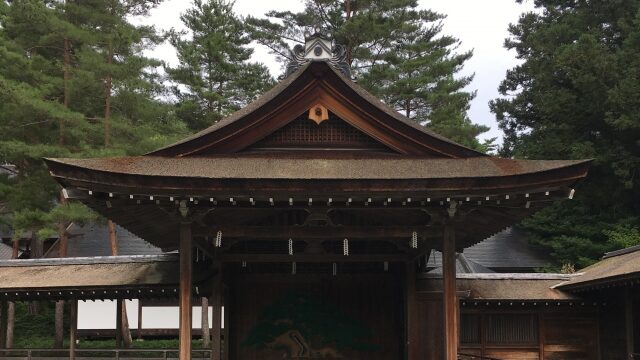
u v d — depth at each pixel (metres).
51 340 30.25
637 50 34.56
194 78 39.94
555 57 36.66
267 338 19.02
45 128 30.16
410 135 15.15
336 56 17.59
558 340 19.34
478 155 15.02
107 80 30.70
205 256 17.72
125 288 18.25
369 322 19.19
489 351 19.09
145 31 31.75
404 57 42.03
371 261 18.05
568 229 36.34
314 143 15.44
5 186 29.30
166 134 33.28
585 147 34.41
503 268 35.03
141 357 25.95
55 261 20.09
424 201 13.80
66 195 13.15
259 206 13.98
